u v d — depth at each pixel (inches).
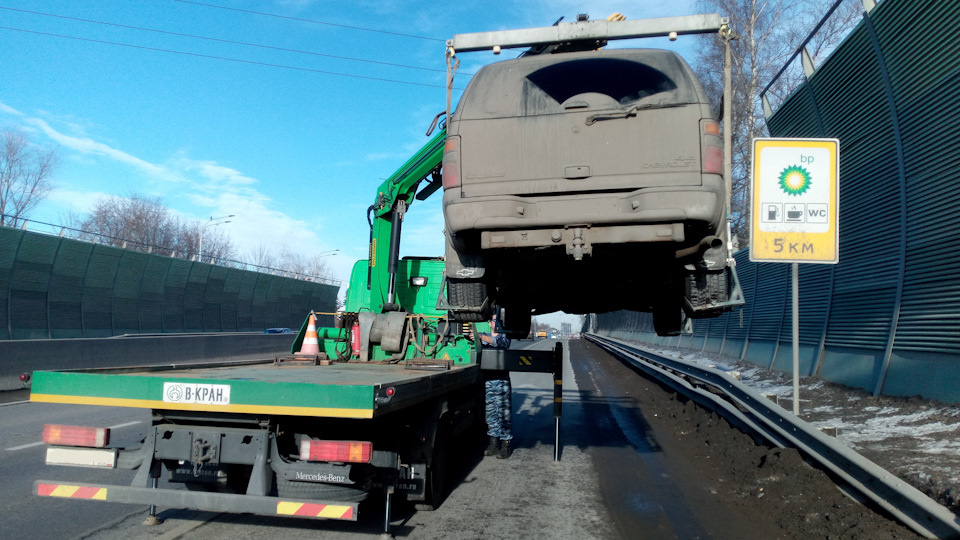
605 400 580.7
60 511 216.8
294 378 199.9
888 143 359.9
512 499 246.1
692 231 201.0
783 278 552.7
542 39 229.0
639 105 195.9
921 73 324.2
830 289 441.4
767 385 479.5
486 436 365.7
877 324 366.3
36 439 337.1
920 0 314.2
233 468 195.9
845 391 374.9
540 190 197.6
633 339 1609.3
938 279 310.2
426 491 224.4
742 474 265.0
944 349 297.1
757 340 617.0
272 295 1470.2
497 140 203.2
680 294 239.8
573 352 1592.0
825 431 230.2
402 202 346.3
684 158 191.8
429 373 234.1
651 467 302.5
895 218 354.0
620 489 261.4
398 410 195.5
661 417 463.2
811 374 447.5
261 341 986.7
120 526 201.2
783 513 213.8
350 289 352.5
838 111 415.2
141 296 1072.8
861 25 366.9
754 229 259.4
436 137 338.3
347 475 172.4
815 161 260.1
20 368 538.9
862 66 375.9
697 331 919.0
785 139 261.4
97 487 175.2
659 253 214.1
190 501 170.9
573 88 213.0
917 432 257.0
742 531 203.9
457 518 219.3
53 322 888.9
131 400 175.5
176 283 1160.8
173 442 179.2
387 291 343.6
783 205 259.1
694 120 193.8
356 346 313.6
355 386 163.5
